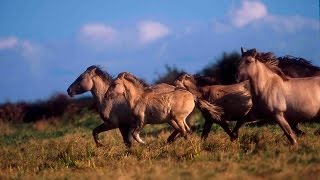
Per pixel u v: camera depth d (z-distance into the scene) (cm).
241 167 2905
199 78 4144
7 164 3822
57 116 8588
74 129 6606
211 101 4016
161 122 4016
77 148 3803
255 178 2673
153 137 4775
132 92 4025
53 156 3884
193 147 3419
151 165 3130
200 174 2778
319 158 2938
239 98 3938
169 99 3962
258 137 3631
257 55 3491
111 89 4038
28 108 9138
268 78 3488
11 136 6600
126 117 4197
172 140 4016
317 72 4075
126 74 4034
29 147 4809
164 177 2741
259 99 3497
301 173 2658
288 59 4094
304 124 4553
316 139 3556
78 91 4322
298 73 4050
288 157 3012
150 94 4022
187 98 3981
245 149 3428
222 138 3769
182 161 3259
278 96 3453
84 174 3109
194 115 5734
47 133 6550
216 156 3266
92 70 4306
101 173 3031
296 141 3431
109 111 4219
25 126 8188
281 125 3450
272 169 2778
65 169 3391
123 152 3688
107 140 4728
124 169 3128
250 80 3497
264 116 3625
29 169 3528
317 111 3438
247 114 3944
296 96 3434
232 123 5041
